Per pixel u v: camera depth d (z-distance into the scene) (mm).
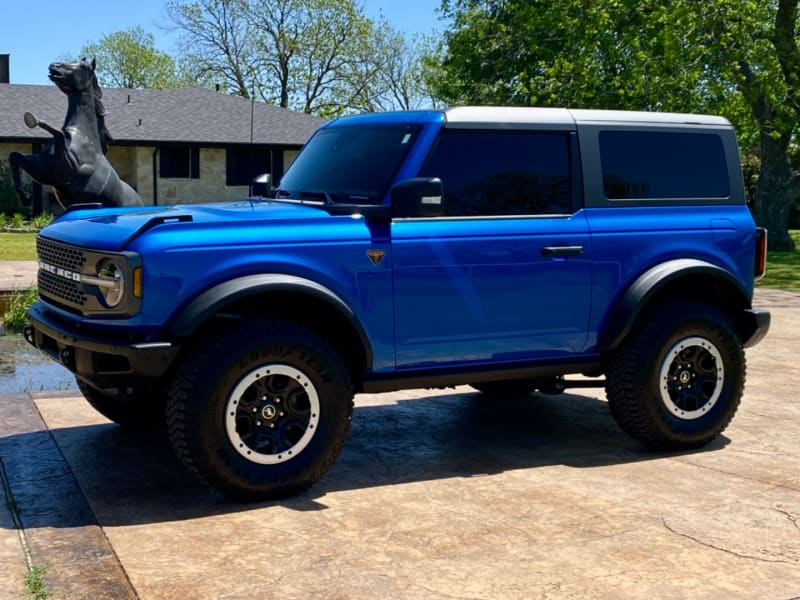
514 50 33781
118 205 13555
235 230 4762
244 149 36875
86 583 3791
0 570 3910
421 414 7016
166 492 5004
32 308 5645
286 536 4391
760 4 21766
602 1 22812
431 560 4121
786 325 11711
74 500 4816
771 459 5820
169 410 4676
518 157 5547
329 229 4961
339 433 4980
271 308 5094
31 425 6309
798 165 33031
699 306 5945
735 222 6152
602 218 5730
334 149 5816
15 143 33875
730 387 6027
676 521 4668
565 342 5672
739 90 23156
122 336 4672
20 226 30625
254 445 4793
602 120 5824
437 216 5137
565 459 5809
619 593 3807
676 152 6055
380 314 5086
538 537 4426
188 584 3812
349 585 3840
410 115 5539
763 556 4223
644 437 5879
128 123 35594
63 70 13023
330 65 56906
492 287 5375
